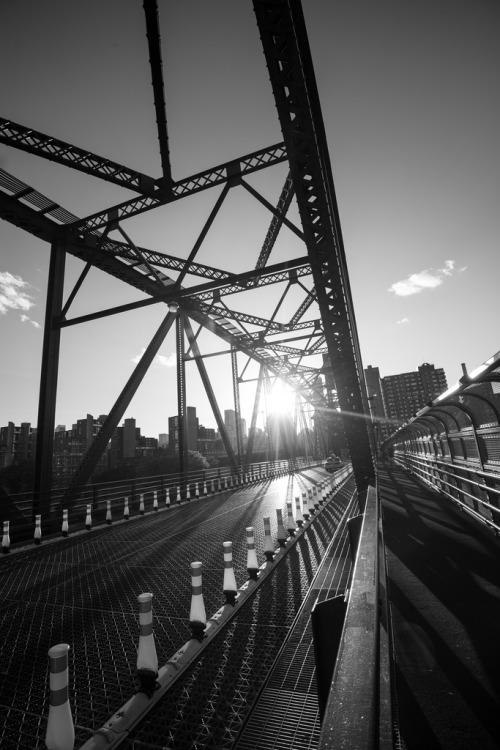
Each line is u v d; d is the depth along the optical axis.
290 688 3.11
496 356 4.21
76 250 14.58
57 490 12.16
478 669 2.80
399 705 2.48
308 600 4.92
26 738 2.76
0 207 12.02
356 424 5.48
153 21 9.23
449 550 5.86
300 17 5.30
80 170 11.00
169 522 12.60
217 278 14.95
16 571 7.50
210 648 3.85
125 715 2.79
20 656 3.99
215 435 198.50
